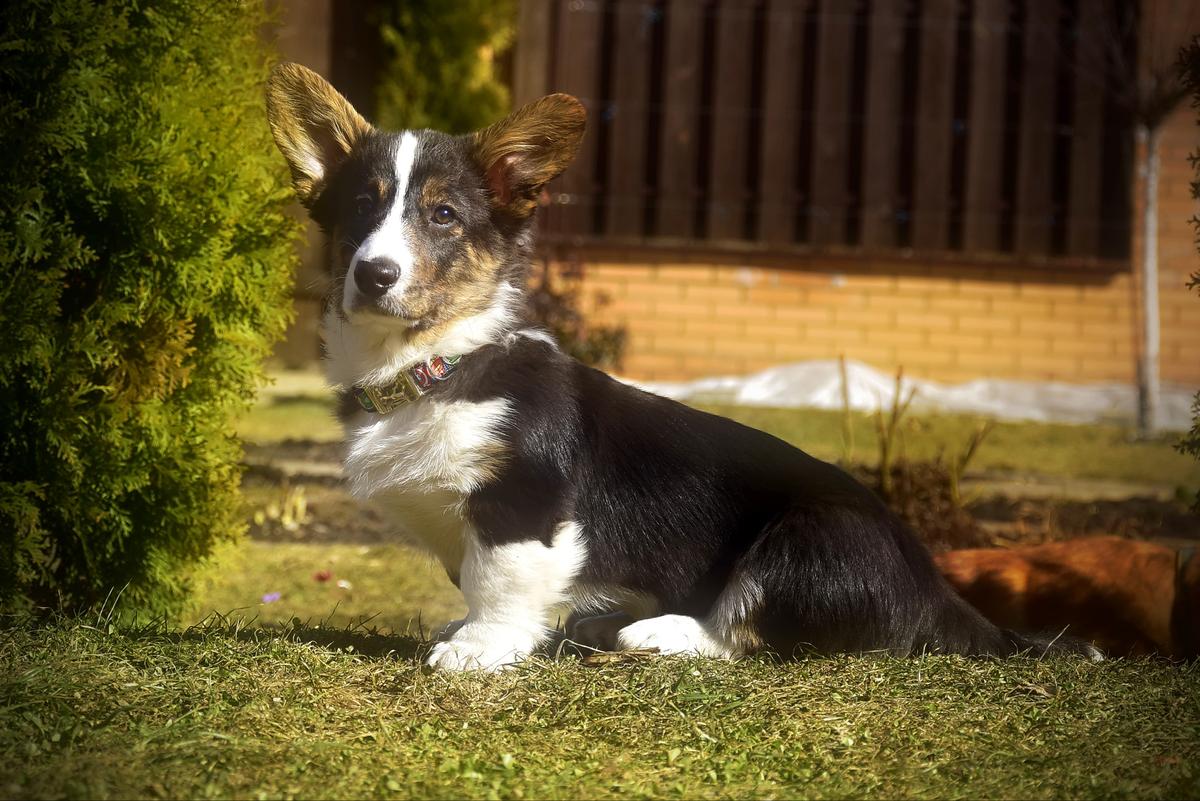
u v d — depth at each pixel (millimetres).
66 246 3863
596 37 11898
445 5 11117
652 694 3207
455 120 11227
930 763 2850
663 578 3693
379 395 3564
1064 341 12102
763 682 3285
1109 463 8570
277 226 4398
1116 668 3453
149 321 4086
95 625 3672
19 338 3775
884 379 11320
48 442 3920
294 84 3781
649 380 11969
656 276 11984
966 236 12117
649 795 2688
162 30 4098
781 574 3508
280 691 3160
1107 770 2777
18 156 3826
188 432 4242
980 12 11953
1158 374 12078
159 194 4012
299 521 6699
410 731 2996
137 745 2770
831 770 2826
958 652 3594
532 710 3139
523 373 3605
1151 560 4219
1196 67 4039
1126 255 12047
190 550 4312
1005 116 12234
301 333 11930
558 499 3525
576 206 11984
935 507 6027
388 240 3471
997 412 10859
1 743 2770
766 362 12023
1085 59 11789
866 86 12047
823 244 12125
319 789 2652
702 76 12242
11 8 3822
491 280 3670
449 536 3699
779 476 3721
